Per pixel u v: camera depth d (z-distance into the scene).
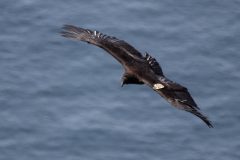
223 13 47.88
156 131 40.03
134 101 41.88
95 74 43.31
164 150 39.03
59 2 48.66
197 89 42.56
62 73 43.34
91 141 39.19
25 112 40.81
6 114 40.66
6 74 43.03
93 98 41.91
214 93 42.28
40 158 38.28
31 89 42.22
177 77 43.19
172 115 41.12
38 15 47.38
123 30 46.44
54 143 39.09
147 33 46.09
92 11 47.97
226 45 45.41
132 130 39.94
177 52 44.78
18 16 47.12
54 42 45.44
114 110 41.19
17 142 39.03
